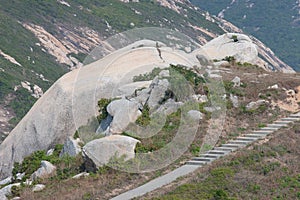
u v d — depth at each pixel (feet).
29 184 81.51
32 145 102.01
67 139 90.27
